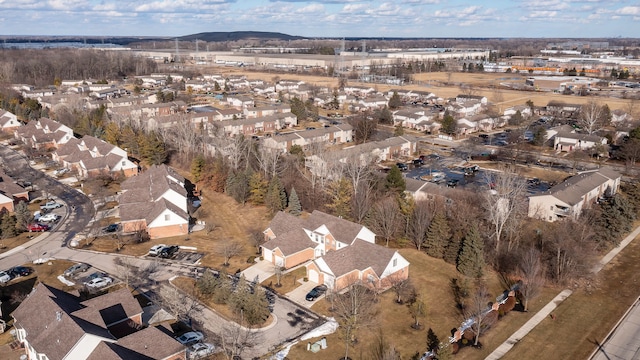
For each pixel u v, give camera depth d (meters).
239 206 91.94
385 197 83.25
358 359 49.03
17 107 163.38
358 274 63.75
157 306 58.12
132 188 93.19
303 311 57.56
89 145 117.12
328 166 94.31
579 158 122.38
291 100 188.75
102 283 62.03
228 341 51.34
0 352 49.44
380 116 169.00
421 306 55.38
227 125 147.00
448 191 87.62
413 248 75.44
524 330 54.59
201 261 70.31
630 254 73.31
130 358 42.97
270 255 69.94
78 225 82.75
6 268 67.50
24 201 90.19
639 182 94.00
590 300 61.16
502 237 75.75
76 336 43.25
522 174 111.06
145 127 132.38
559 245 66.12
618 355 50.53
